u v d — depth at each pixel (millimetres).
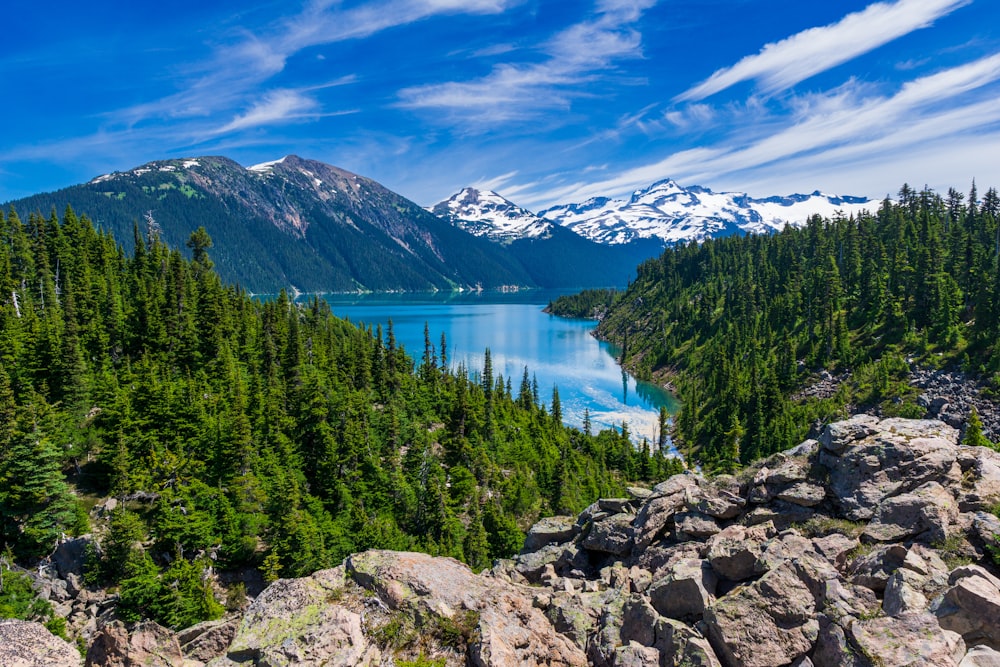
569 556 27641
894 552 17938
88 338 91438
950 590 15234
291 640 17078
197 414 74312
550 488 86875
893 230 195875
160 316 100000
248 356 107000
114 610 48219
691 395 157875
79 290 104750
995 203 188500
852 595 17062
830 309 156375
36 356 76250
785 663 16016
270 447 74938
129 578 49781
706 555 22812
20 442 55312
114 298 105312
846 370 143500
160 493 58938
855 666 14656
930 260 144625
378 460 82000
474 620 18219
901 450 22812
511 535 65438
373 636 17750
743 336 189000
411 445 92125
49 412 65375
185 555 56375
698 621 18328
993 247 158000
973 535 18422
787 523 23078
